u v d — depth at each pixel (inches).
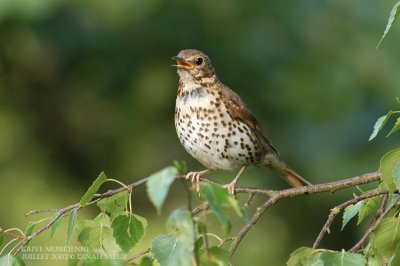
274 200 268.5
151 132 621.6
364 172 580.4
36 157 624.4
